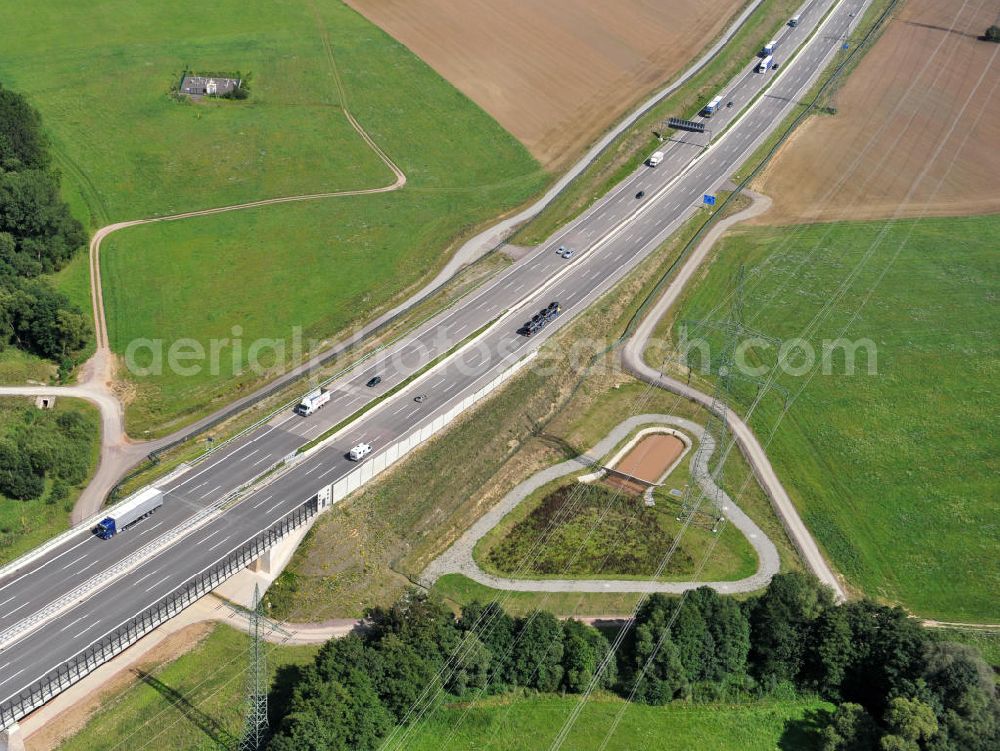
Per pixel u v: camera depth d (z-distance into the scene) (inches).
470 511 7829.7
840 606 6761.8
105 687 5944.9
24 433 7416.3
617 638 6752.0
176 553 6653.5
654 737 6210.6
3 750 5482.3
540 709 6309.1
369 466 7514.8
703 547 7682.1
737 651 6574.8
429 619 6392.7
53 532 6993.1
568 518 7844.5
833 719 6245.1
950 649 6392.7
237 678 6102.4
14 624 5999.0
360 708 5836.6
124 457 7667.3
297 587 6796.3
